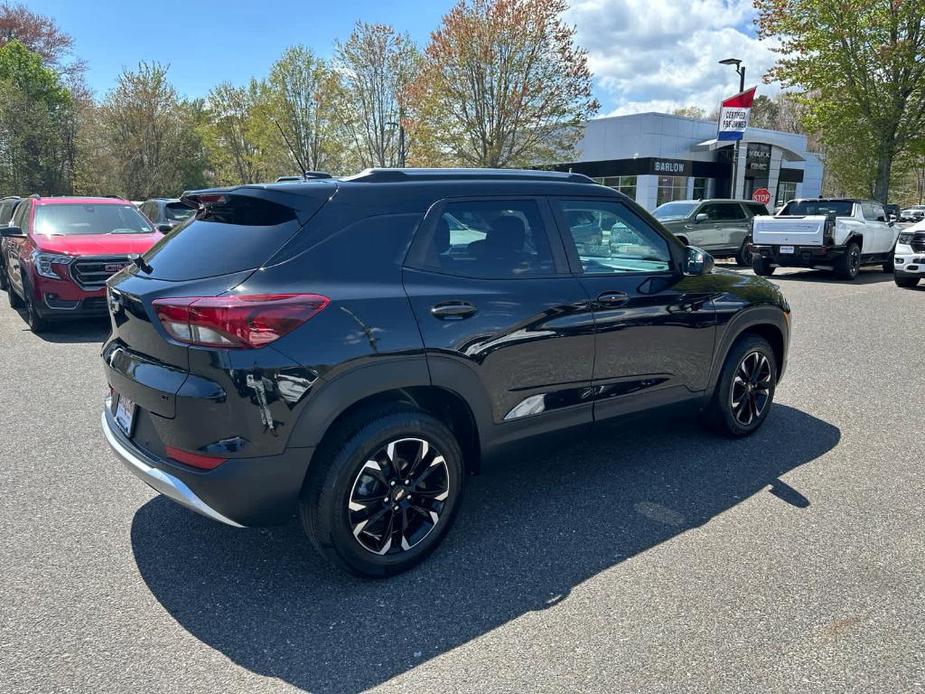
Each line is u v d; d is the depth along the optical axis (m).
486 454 3.28
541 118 23.12
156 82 37.31
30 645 2.49
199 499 2.63
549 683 2.29
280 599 2.82
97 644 2.51
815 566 3.01
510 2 21.69
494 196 3.32
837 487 3.85
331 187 2.93
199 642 2.53
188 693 2.25
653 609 2.71
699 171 32.47
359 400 2.79
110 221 9.32
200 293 2.60
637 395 3.87
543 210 3.49
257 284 2.62
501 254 3.29
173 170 38.53
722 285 4.35
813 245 13.60
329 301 2.68
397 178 3.14
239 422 2.55
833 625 2.59
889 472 4.05
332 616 2.70
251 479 2.61
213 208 3.21
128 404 2.99
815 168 41.75
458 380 3.02
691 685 2.27
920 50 20.67
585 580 2.93
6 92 37.09
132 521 3.49
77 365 6.75
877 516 3.49
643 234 3.94
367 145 35.25
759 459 4.28
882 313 9.83
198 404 2.56
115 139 36.91
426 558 3.12
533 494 3.81
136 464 2.80
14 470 4.11
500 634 2.57
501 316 3.16
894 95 21.38
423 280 2.98
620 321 3.66
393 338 2.80
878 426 4.89
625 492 3.82
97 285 8.01
